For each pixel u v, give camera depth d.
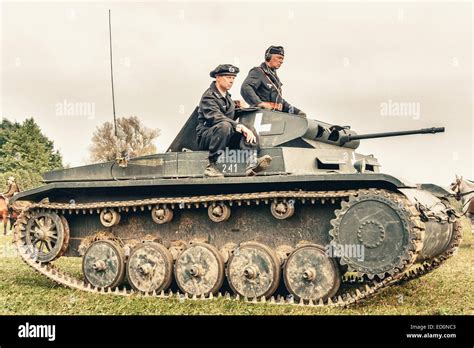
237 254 11.93
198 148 13.28
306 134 12.81
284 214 11.53
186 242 12.91
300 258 11.30
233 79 13.23
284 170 11.79
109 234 13.64
